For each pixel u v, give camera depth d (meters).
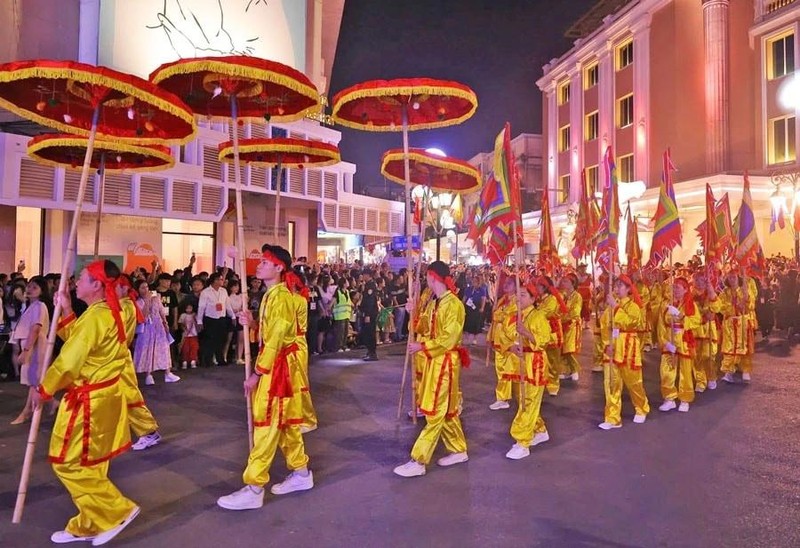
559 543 4.43
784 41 24.94
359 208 21.92
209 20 16.83
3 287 10.54
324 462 6.19
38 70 4.75
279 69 5.70
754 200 22.83
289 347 5.25
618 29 31.34
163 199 14.77
